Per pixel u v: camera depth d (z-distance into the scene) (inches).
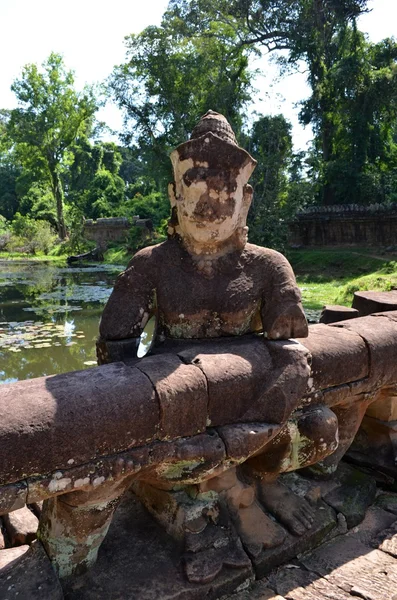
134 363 75.4
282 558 83.1
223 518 82.8
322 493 99.0
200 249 87.8
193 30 796.0
